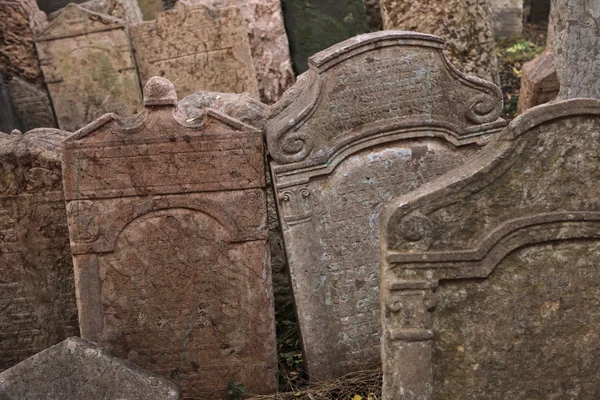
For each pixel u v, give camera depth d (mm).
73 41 8656
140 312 5105
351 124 5094
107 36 8609
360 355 5336
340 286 5246
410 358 4086
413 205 3945
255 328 5137
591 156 3941
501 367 4180
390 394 4152
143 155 4871
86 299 5047
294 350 5648
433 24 8234
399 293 4039
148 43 8625
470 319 4109
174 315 5121
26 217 5277
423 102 5160
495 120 5262
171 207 4949
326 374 5293
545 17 11594
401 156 5199
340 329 5289
